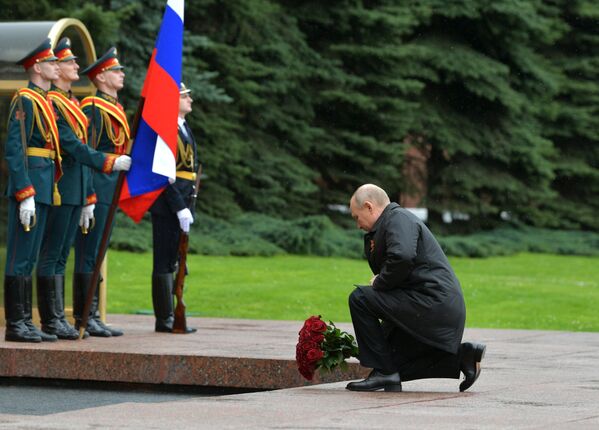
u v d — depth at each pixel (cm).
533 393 1191
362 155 5116
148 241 3847
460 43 5366
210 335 1809
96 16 3588
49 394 1422
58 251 1703
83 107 1781
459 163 5506
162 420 955
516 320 2645
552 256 5116
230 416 985
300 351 1230
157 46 1678
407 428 922
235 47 4566
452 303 1203
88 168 1752
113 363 1465
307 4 4956
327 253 4334
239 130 4800
